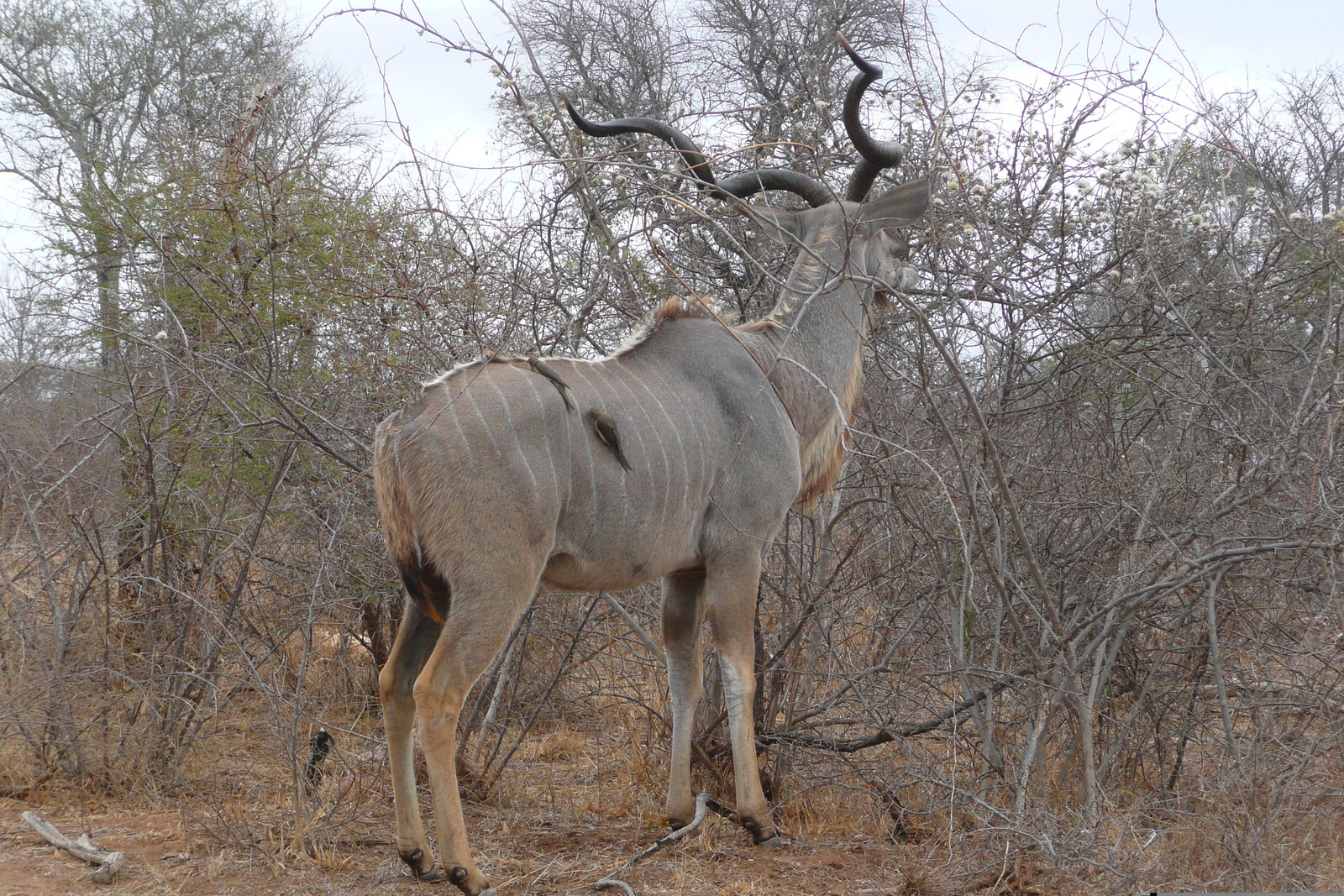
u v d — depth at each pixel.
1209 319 6.22
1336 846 4.76
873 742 5.68
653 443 4.95
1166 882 4.50
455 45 5.29
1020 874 4.75
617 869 4.89
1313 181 8.41
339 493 5.71
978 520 5.48
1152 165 6.07
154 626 6.16
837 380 5.93
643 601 6.73
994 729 5.58
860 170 6.23
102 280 7.80
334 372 6.41
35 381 7.34
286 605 6.53
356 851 5.16
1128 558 5.46
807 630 5.96
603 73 12.59
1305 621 5.56
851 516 6.23
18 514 6.44
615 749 6.81
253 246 6.63
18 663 6.04
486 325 6.04
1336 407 5.10
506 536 4.50
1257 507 5.35
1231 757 5.12
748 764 5.32
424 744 4.48
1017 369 6.39
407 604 4.87
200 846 5.12
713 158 5.43
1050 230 6.49
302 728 6.23
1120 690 5.92
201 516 6.53
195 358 6.11
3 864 4.86
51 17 12.75
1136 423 6.70
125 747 5.94
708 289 7.62
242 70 12.61
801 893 4.75
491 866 5.00
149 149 9.90
